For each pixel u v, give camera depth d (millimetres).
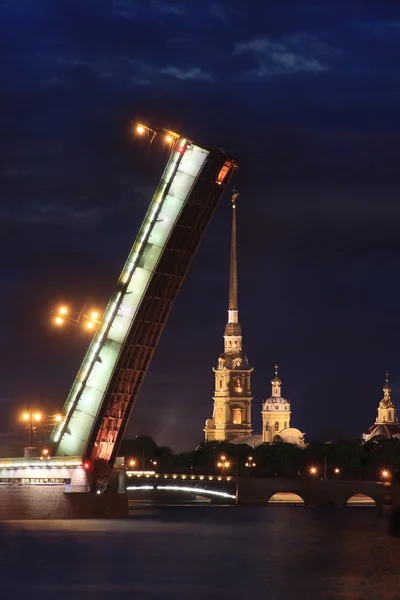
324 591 162750
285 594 160250
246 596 158625
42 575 177750
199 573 180500
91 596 158625
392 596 158500
